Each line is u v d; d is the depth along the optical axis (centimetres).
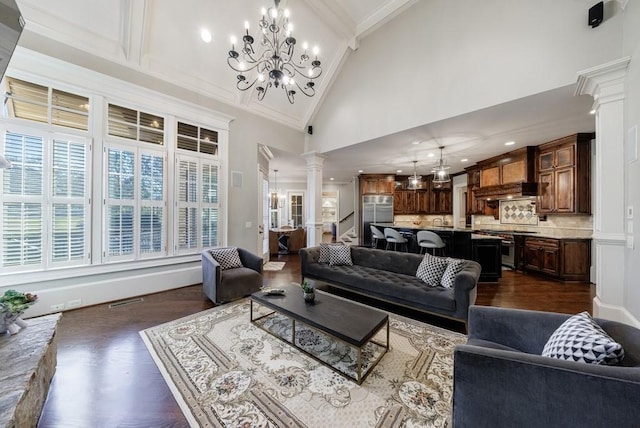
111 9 304
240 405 156
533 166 501
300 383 175
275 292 263
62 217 293
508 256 536
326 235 1148
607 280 240
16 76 266
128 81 339
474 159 615
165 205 374
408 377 183
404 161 641
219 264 346
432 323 276
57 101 293
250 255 377
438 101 353
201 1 339
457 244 443
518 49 284
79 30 301
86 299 309
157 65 363
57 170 289
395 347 223
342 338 179
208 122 420
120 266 334
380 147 504
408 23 382
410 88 385
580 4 247
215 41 379
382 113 427
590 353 105
